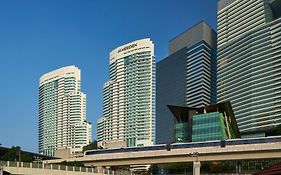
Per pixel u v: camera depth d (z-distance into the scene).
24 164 87.25
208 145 119.62
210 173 125.50
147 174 153.25
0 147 152.75
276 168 20.52
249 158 110.81
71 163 134.38
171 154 120.38
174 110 190.62
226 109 175.62
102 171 107.50
